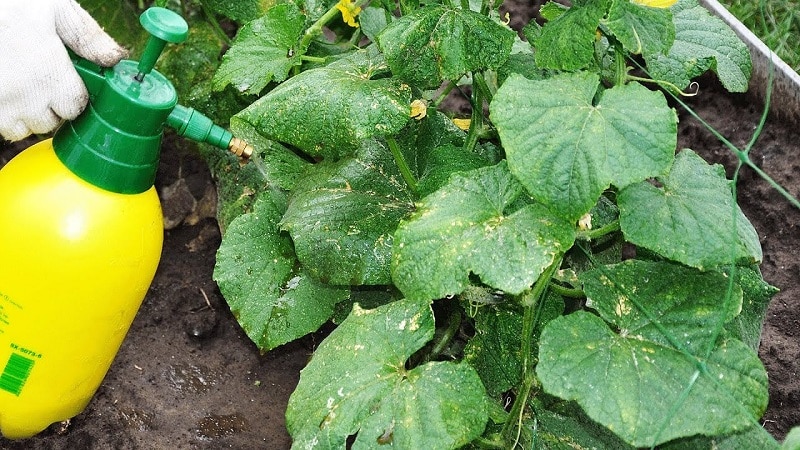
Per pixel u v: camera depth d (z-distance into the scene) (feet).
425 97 3.82
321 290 3.97
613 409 3.17
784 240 4.51
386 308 3.45
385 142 3.95
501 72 3.81
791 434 3.09
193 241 4.57
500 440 3.53
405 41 3.47
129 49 4.75
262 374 4.22
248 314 3.95
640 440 3.14
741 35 4.73
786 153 4.70
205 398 4.12
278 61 3.88
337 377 3.38
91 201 3.40
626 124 3.21
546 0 5.47
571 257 3.83
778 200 4.59
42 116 3.34
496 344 3.73
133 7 4.87
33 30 3.23
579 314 3.28
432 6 3.55
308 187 3.92
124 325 3.64
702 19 3.86
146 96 3.34
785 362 4.17
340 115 3.47
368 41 4.74
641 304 3.35
